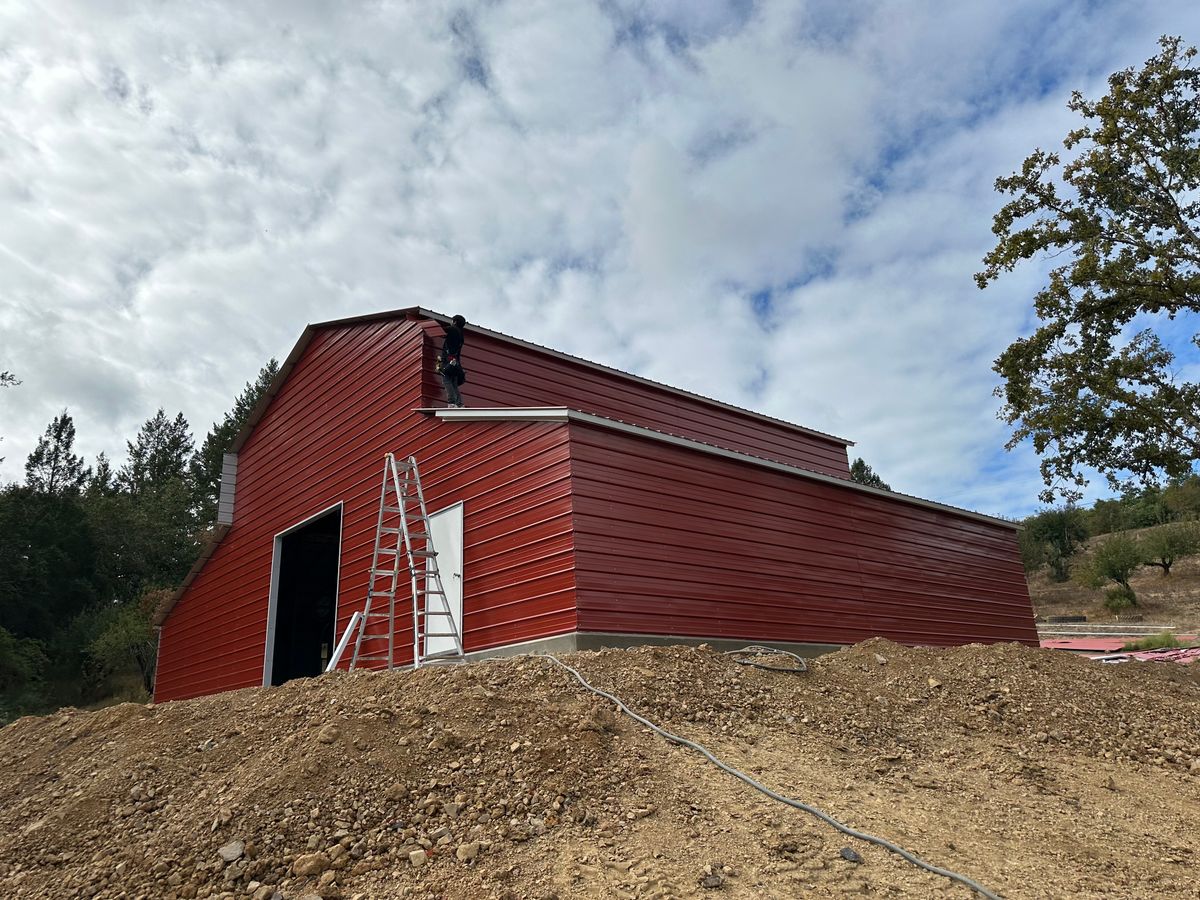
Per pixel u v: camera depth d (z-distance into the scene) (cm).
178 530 4634
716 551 1147
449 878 421
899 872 433
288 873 435
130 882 445
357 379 1466
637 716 626
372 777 513
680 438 1140
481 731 568
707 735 622
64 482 5022
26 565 3441
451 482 1180
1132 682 891
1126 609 3741
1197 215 1575
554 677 698
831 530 1377
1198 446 1602
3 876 482
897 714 755
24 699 2847
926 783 596
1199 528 4238
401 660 1185
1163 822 564
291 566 1702
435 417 1238
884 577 1452
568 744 552
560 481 1005
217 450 5059
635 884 406
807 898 399
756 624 1161
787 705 719
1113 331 1650
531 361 1486
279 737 593
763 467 1287
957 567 1667
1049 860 477
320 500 1494
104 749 644
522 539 1037
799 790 534
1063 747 718
